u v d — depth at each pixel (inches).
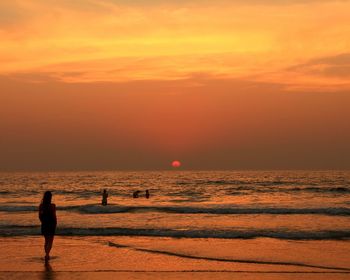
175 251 629.0
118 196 2311.8
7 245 682.2
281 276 468.8
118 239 751.1
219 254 606.5
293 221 1019.9
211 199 2000.5
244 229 863.7
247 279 453.4
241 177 5910.4
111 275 470.9
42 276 466.0
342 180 4466.0
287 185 3474.4
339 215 1149.7
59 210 1334.9
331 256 592.1
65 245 685.9
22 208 1364.4
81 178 6432.1
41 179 6003.9
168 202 1781.5
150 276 465.7
